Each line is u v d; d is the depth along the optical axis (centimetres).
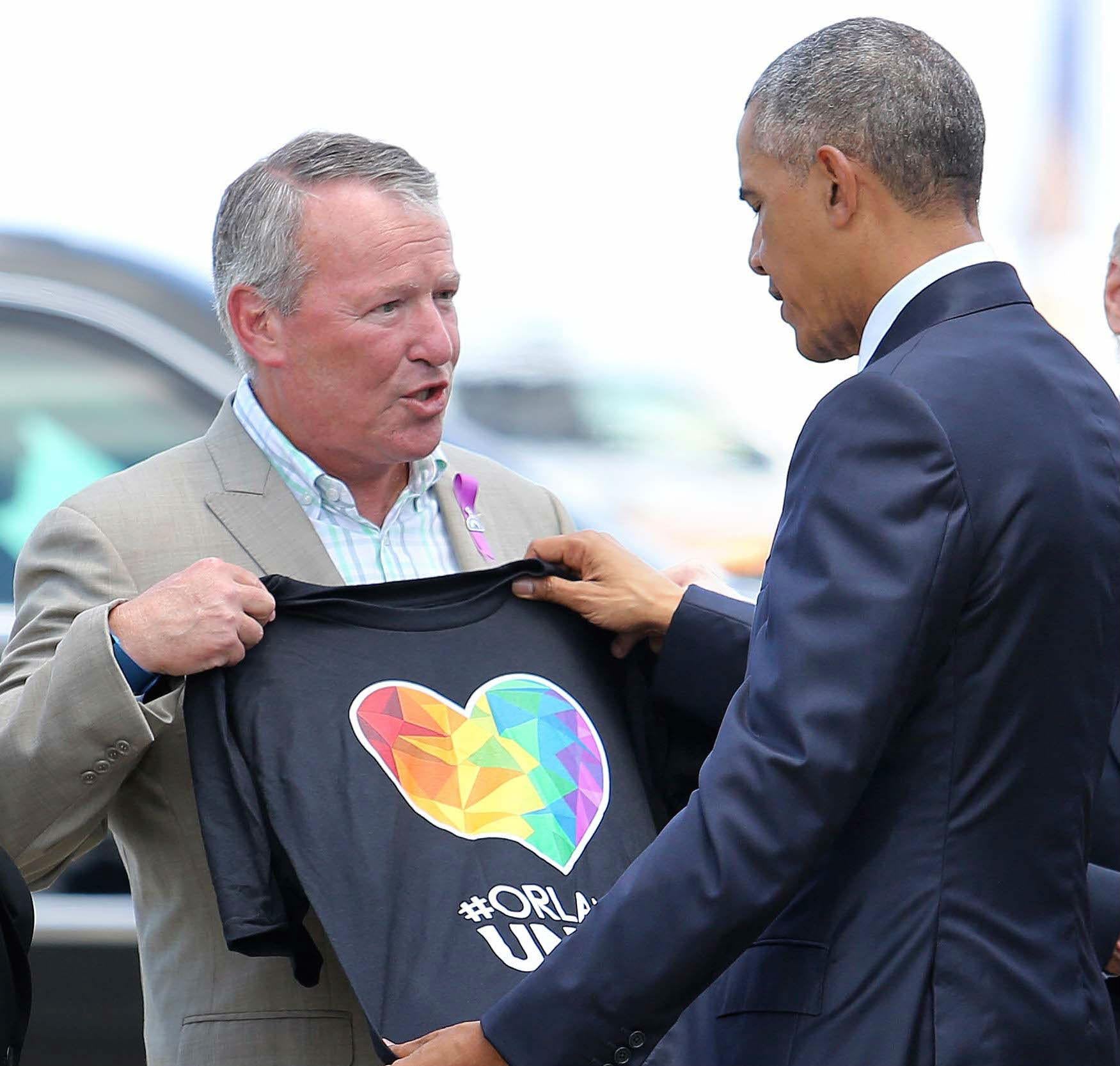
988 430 545
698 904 529
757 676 545
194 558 684
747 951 570
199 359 1180
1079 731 555
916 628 526
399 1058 576
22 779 629
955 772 540
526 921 625
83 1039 1026
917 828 541
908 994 532
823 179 586
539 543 730
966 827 539
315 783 623
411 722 650
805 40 601
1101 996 562
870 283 593
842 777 522
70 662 625
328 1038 645
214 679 631
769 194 599
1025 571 540
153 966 671
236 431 713
